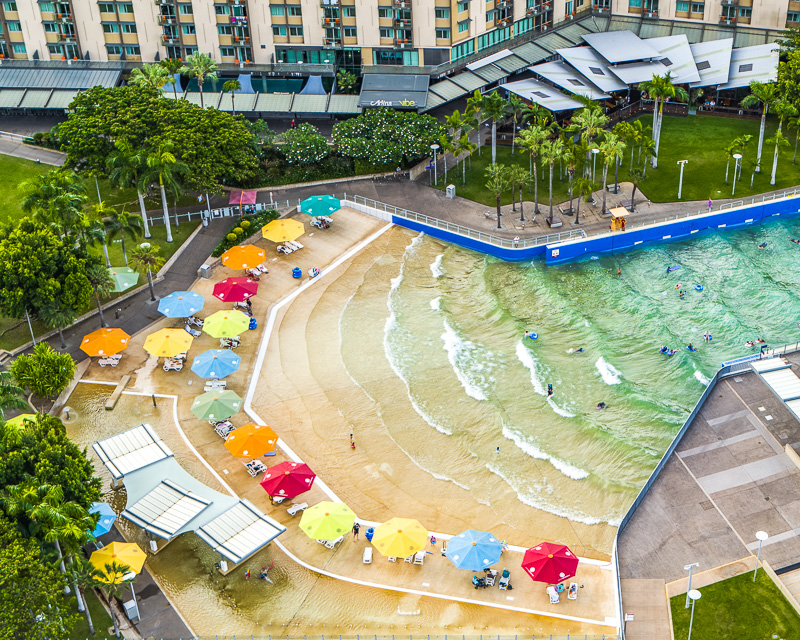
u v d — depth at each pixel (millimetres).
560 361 95125
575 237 113625
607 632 66438
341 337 98375
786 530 73750
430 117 127000
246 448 80375
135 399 89250
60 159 126812
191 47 139500
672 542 73438
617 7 154875
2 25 137375
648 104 143375
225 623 68062
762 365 90812
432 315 102188
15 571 60344
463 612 68500
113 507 77938
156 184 112125
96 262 96438
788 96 128750
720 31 149500
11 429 71000
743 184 123250
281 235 109062
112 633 66625
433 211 119438
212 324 94500
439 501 78875
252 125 127250
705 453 81938
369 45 139500
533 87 139250
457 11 136625
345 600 69812
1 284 88875
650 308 102875
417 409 88875
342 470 82000
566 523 76375
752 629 65938
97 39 138625
